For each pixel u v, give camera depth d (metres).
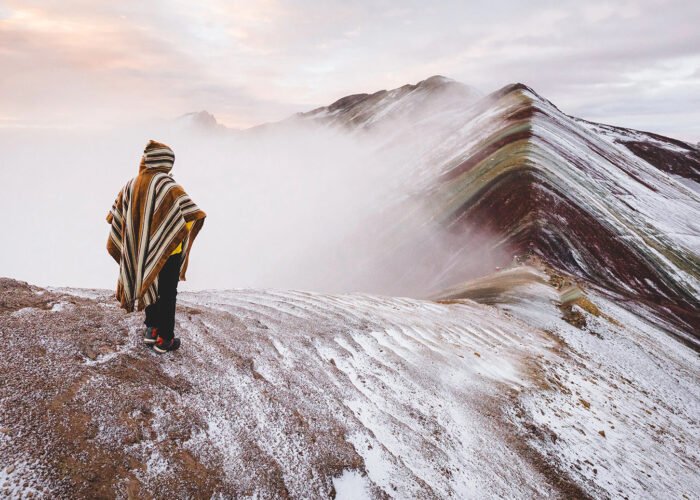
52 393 2.86
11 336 3.40
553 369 9.50
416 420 4.70
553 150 59.06
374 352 6.12
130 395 3.13
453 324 10.10
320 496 3.07
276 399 3.87
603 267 34.28
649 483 6.07
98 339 3.79
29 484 2.17
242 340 4.98
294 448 3.36
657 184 78.12
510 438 5.37
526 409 6.33
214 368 4.03
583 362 12.20
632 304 26.77
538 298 18.25
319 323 6.64
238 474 2.89
